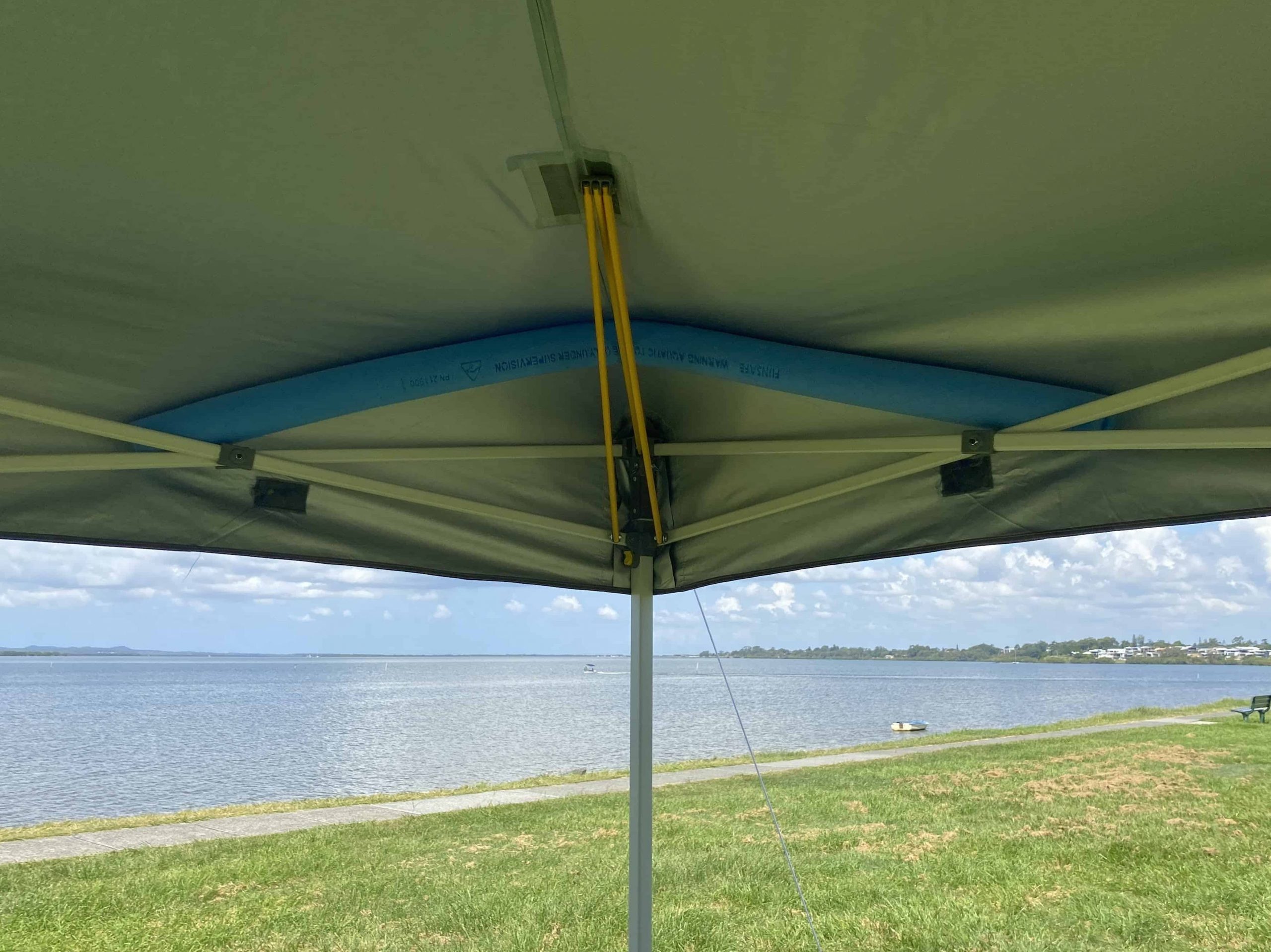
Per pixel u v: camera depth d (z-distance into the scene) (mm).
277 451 2508
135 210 1618
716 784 13070
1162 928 5883
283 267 1823
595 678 88125
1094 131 1345
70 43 1223
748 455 2803
